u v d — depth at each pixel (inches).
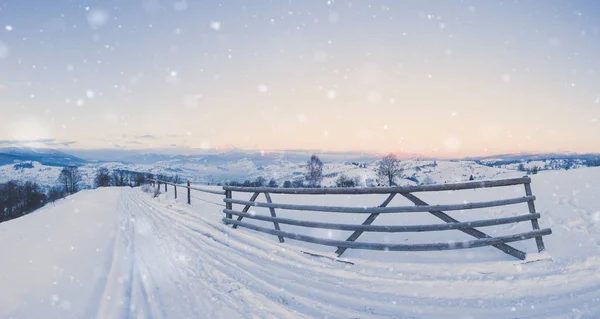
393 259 190.5
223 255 220.8
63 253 233.8
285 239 253.6
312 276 177.0
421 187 188.2
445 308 134.6
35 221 425.1
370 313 133.8
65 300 148.5
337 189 211.8
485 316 125.9
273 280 172.4
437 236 221.1
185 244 254.8
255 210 379.9
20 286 166.4
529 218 181.3
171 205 525.0
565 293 137.6
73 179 3929.6
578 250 172.1
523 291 142.7
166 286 165.5
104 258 219.6
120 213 479.8
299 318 130.3
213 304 143.5
